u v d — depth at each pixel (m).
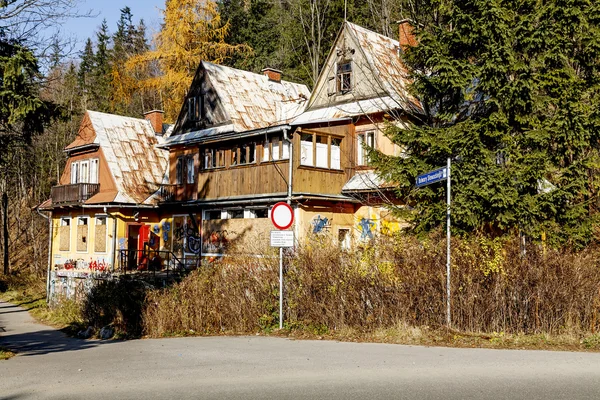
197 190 27.33
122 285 18.20
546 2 14.24
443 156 14.71
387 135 16.03
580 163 13.26
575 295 11.05
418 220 14.67
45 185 47.38
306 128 22.38
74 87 50.78
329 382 8.01
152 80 40.34
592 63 14.45
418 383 7.82
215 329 15.12
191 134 29.53
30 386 8.13
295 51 42.25
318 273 13.31
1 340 16.88
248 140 24.44
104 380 8.48
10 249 45.38
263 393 7.46
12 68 14.56
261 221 23.42
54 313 24.03
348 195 23.02
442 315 11.70
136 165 33.12
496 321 11.37
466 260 11.60
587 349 10.13
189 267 25.78
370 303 12.55
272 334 13.35
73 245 33.84
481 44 14.41
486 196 13.09
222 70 30.08
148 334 15.93
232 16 46.28
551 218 13.42
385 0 33.25
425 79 15.17
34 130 15.96
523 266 11.30
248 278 14.83
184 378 8.52
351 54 24.58
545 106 14.14
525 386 7.59
